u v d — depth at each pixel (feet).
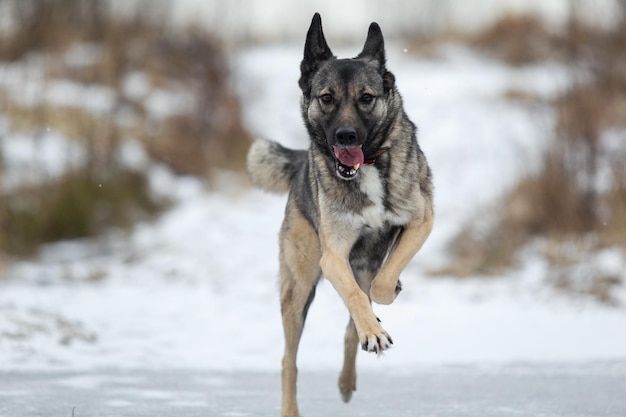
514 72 89.30
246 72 81.87
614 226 48.52
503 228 51.83
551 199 51.16
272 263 50.70
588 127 52.01
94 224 57.93
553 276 45.27
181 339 36.09
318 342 35.83
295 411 24.56
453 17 119.14
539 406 24.89
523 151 56.75
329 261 24.61
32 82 70.03
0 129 63.46
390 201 24.98
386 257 26.13
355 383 26.73
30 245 54.95
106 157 61.72
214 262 51.29
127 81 75.61
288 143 73.00
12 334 33.19
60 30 75.92
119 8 81.05
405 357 33.01
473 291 44.19
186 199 64.13
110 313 40.55
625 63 62.28
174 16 82.43
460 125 73.05
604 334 35.55
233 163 70.08
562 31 94.79
